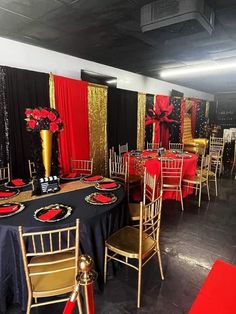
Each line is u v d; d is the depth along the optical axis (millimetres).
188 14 2061
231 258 2314
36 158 2217
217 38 3037
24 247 1343
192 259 2295
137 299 1792
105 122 4652
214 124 8711
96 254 1822
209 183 4902
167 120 6051
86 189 2301
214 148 6309
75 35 3070
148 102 5711
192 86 7555
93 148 4438
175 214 3340
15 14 2467
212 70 5141
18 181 2477
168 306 1739
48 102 3600
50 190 2182
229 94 8672
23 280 1622
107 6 2279
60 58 3891
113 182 2482
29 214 1721
